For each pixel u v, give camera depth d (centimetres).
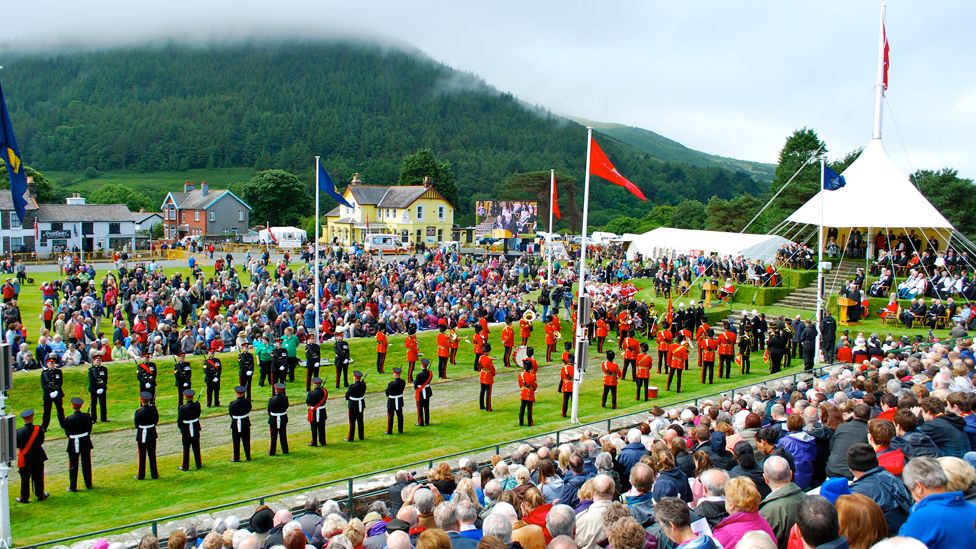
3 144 1512
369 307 3788
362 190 10625
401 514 1009
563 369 2516
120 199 14250
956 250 4650
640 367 2781
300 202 13175
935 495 723
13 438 1374
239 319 3291
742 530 781
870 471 889
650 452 1292
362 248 7700
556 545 746
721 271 4984
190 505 1558
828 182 3384
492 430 2350
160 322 3428
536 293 5375
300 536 874
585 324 2331
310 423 2172
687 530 732
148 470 1939
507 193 14412
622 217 13675
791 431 1230
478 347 3200
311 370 2828
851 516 664
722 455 1208
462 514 922
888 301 4078
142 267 4688
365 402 2698
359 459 2047
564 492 1133
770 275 4688
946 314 3769
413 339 2980
